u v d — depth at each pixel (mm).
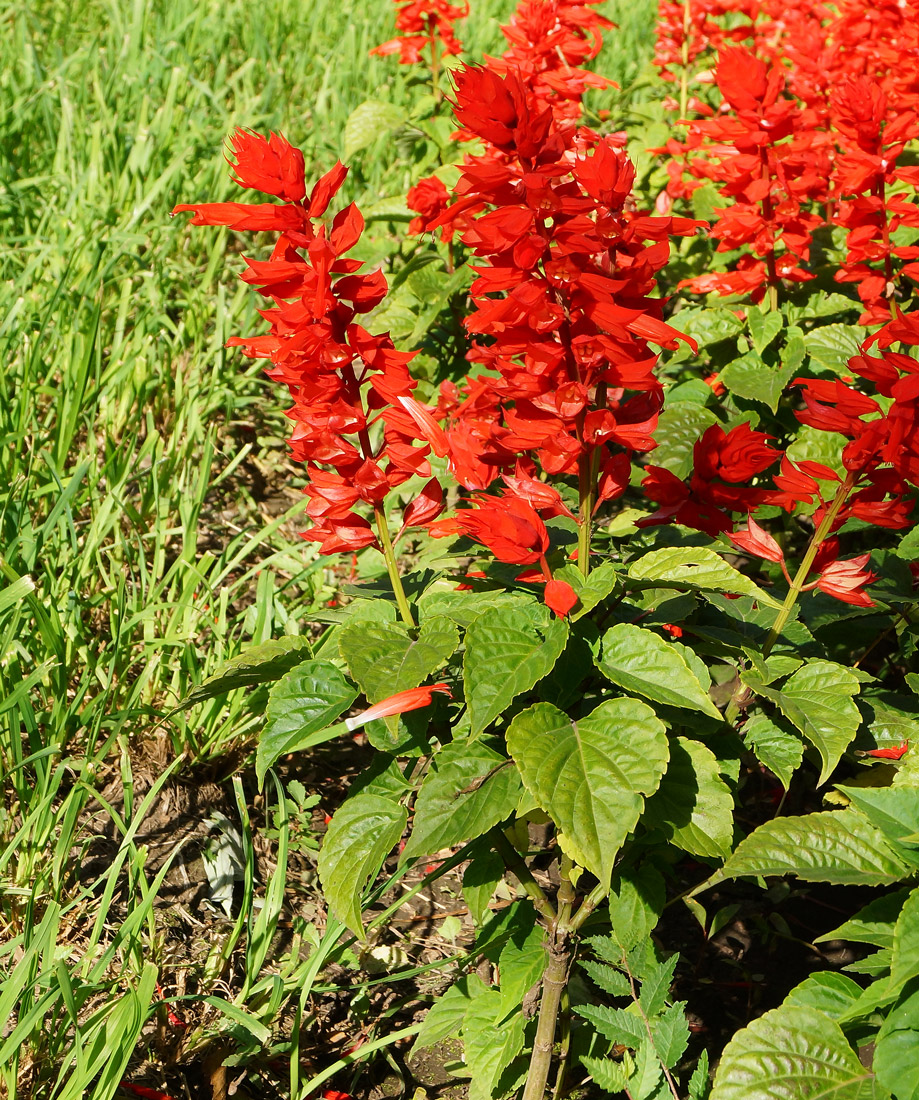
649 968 910
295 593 1377
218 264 1810
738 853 883
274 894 1020
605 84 1328
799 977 1081
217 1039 1014
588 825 830
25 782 1096
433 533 903
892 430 870
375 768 919
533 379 863
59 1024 972
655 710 905
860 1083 844
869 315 1134
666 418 1180
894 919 874
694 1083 877
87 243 1620
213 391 1521
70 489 1144
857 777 1015
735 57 1115
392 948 1091
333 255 859
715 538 951
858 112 1096
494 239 832
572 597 855
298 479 1615
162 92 2387
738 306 1263
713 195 1565
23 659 1116
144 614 1131
